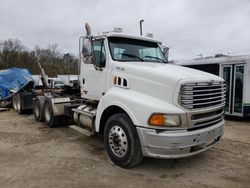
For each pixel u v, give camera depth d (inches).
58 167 192.1
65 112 291.0
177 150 162.7
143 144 170.9
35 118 373.7
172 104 166.1
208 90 177.6
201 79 173.6
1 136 281.1
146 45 245.9
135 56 231.0
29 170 185.9
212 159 212.5
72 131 303.7
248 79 424.8
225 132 324.8
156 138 164.4
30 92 452.1
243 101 426.6
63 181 168.6
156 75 177.5
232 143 263.1
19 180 169.5
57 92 356.5
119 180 170.7
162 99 171.2
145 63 216.8
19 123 354.3
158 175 179.8
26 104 434.9
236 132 325.1
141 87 185.2
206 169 191.3
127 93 191.0
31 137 276.5
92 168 190.2
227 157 217.9
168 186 162.9
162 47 264.1
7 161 203.8
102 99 208.1
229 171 188.1
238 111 437.4
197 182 169.3
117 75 206.2
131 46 233.1
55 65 1887.3
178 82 164.2
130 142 179.5
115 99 193.8
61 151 229.5
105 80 220.7
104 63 222.8
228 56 467.5
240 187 162.7
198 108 170.4
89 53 236.1
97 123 213.2
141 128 170.9
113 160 196.7
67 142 257.9
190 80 166.2
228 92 453.1
